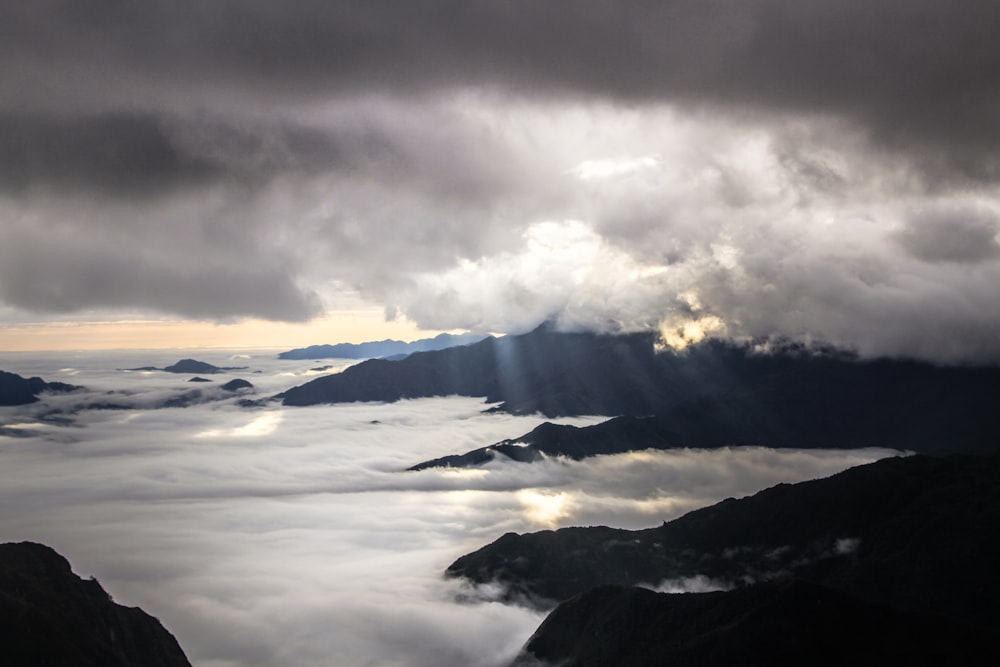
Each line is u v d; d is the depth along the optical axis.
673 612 176.12
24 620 163.75
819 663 150.88
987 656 148.75
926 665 148.25
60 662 160.12
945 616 157.12
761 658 153.12
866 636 153.62
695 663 157.00
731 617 167.38
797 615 158.88
